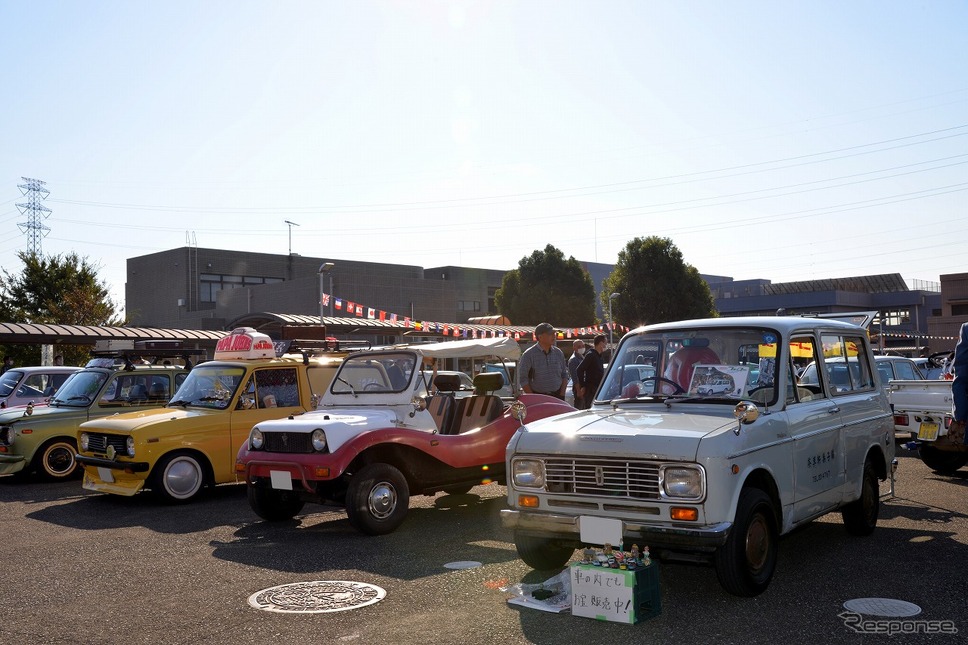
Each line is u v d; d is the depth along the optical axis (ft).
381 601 18.02
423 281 168.04
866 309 257.96
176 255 178.29
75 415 40.83
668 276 167.32
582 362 42.42
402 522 26.78
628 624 15.93
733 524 16.72
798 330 21.27
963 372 20.11
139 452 32.01
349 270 155.63
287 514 28.81
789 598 17.52
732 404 19.42
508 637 15.42
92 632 16.43
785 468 18.79
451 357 30.01
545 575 19.86
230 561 22.38
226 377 35.37
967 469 37.35
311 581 19.92
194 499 33.60
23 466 39.60
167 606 18.13
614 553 16.62
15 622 17.21
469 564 21.24
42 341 67.97
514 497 18.86
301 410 35.94
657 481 16.81
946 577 18.92
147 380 41.91
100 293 115.14
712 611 16.75
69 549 24.50
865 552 21.53
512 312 177.47
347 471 26.45
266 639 15.70
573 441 18.11
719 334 21.04
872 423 23.68
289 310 154.10
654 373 21.52
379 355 29.78
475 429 29.01
